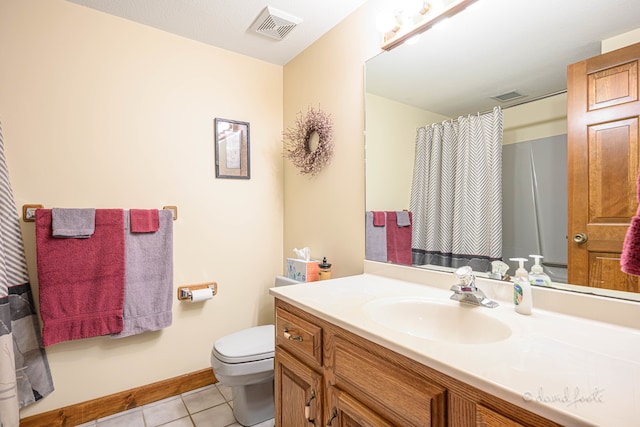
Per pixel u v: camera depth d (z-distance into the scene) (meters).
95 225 1.66
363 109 1.70
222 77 2.15
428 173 1.39
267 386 1.71
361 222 1.72
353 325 0.88
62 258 1.58
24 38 1.58
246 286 2.25
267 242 2.35
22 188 1.57
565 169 0.98
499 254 1.15
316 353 1.05
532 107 1.06
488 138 1.19
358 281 1.48
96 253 1.66
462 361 0.65
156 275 1.83
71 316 1.59
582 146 0.94
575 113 0.96
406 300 1.15
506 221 1.13
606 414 0.48
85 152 1.72
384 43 1.51
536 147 1.05
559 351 0.71
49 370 1.59
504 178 1.14
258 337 1.74
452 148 1.31
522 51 1.09
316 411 1.03
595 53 0.92
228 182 2.18
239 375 1.51
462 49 1.27
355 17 1.74
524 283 0.98
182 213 2.00
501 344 0.74
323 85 1.99
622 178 0.87
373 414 0.82
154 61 1.91
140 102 1.87
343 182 1.84
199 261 2.06
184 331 2.00
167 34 1.96
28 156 1.59
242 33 1.97
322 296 1.20
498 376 0.59
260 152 2.32
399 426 0.75
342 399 0.91
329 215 1.95
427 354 0.69
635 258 0.52
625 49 0.87
